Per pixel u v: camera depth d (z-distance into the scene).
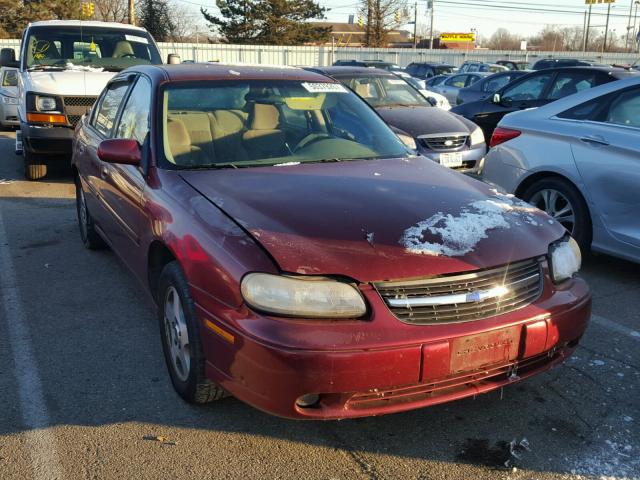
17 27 44.75
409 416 3.16
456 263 2.74
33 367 3.62
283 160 3.79
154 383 3.46
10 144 12.23
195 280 2.86
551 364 3.04
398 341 2.55
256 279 2.61
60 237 6.20
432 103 9.70
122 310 4.45
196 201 3.16
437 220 2.99
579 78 9.02
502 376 2.89
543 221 3.28
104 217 4.68
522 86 9.99
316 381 2.49
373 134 4.30
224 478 2.69
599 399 3.32
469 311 2.72
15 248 5.84
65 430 3.02
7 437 2.96
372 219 2.95
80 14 45.81
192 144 3.75
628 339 4.03
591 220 5.14
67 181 8.94
